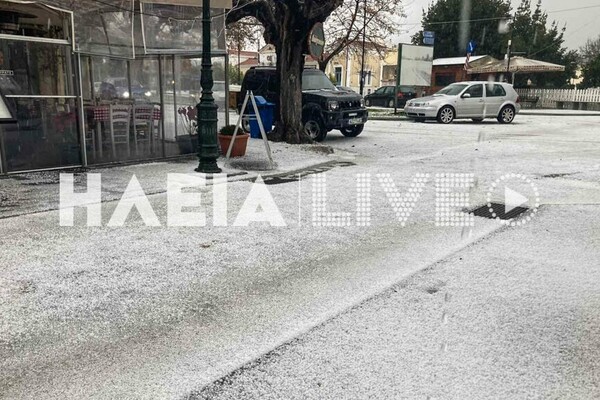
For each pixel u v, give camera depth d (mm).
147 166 8344
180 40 8461
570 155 10508
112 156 8438
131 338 2945
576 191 7012
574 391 2438
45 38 7305
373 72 41688
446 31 29391
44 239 4648
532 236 4992
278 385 2475
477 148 11609
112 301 3426
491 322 3141
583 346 2861
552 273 3994
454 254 4453
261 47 28438
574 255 4426
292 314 3262
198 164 8617
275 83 13047
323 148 10867
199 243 4672
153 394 2410
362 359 2703
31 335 2961
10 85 7070
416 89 29828
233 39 25031
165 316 3225
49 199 6027
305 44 11438
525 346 2855
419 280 3834
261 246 4633
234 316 3234
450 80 29281
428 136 14258
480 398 2375
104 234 4848
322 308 3352
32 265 4012
